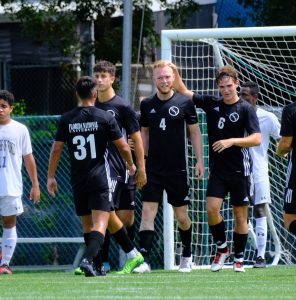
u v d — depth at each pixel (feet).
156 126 129.18
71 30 225.56
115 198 128.88
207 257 154.30
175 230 154.61
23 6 224.94
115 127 114.83
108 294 96.58
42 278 125.59
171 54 153.79
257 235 143.95
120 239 125.08
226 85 123.54
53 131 165.48
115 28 225.76
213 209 125.49
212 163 126.11
